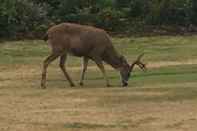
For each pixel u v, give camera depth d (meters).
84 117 21.48
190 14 61.84
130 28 57.72
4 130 19.58
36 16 54.25
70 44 29.39
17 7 53.09
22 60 41.03
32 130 19.56
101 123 20.44
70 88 28.75
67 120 21.00
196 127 19.80
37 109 23.11
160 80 31.22
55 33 29.47
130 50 47.28
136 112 22.27
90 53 29.77
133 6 60.25
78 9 56.38
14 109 23.17
